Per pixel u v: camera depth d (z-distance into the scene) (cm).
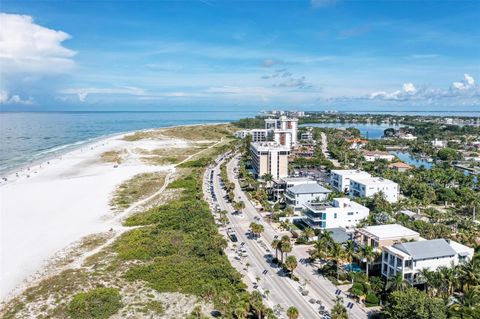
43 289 9894
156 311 8994
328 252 11269
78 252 12488
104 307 8994
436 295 8888
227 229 14950
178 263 11550
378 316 8600
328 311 8994
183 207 16975
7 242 13250
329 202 15488
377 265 10712
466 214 17038
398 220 14538
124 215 16588
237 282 10400
